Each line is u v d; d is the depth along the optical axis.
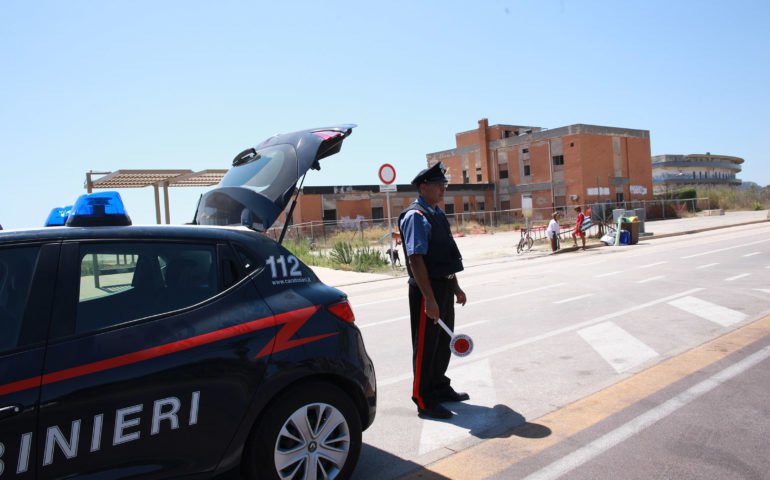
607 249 19.59
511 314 8.06
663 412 3.97
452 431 3.87
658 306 7.97
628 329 6.64
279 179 3.73
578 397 4.42
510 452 3.47
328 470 2.94
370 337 7.14
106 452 2.25
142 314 2.52
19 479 2.07
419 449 3.60
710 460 3.22
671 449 3.38
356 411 3.04
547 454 3.41
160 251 2.71
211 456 2.52
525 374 5.11
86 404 2.22
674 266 12.74
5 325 2.25
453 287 4.18
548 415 4.07
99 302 2.47
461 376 5.16
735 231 24.59
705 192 53.25
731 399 4.15
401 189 43.56
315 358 2.85
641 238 23.62
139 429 2.33
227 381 2.55
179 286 2.67
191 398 2.46
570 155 45.66
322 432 2.87
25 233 2.45
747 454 3.27
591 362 5.36
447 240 4.05
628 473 3.11
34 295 2.33
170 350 2.46
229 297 2.75
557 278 12.00
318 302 3.02
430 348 4.08
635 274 11.78
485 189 50.94
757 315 6.95
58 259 2.44
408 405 4.48
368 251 17.41
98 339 2.36
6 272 2.35
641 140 49.44
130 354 2.37
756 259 12.97
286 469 2.74
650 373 4.90
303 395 2.80
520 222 47.44
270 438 2.67
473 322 7.64
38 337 2.26
